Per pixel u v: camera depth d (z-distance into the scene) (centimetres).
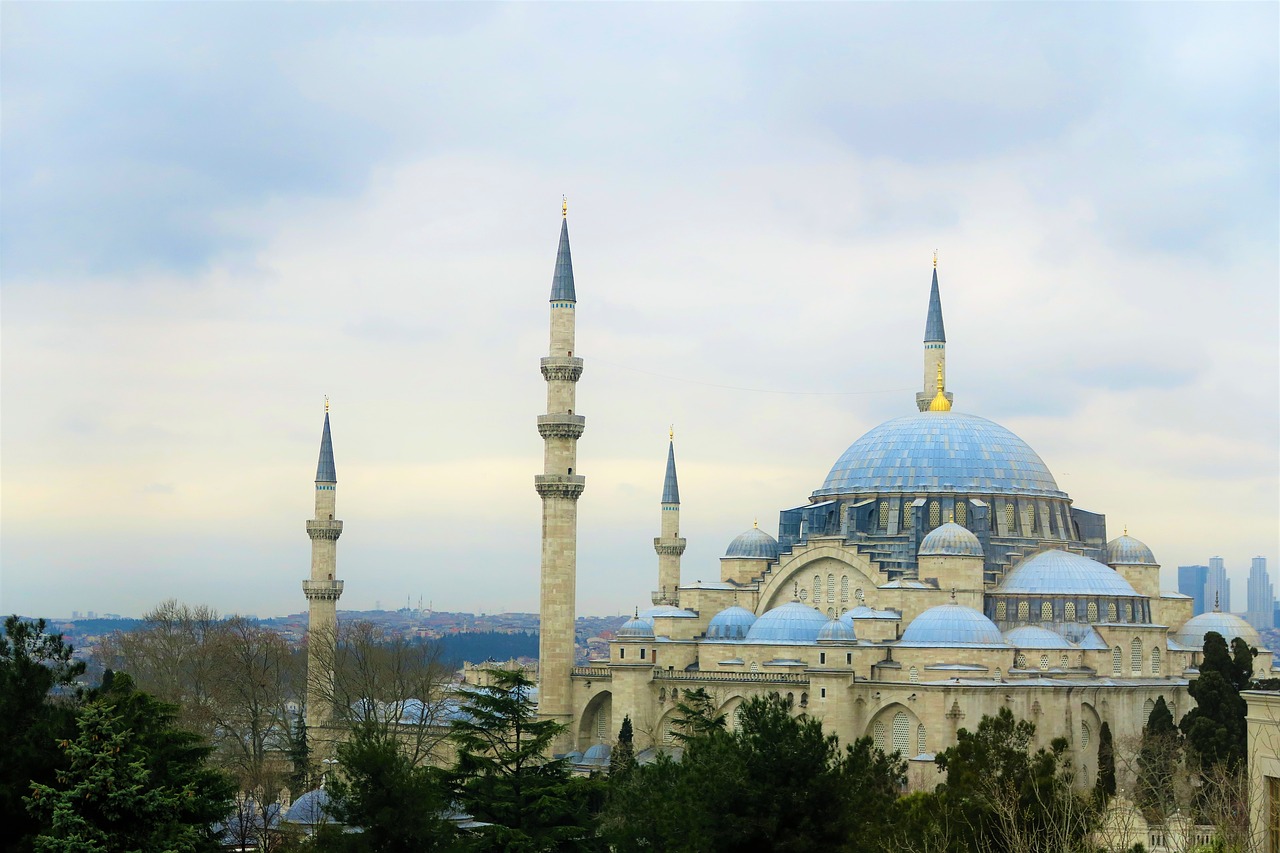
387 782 11062
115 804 9481
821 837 10319
